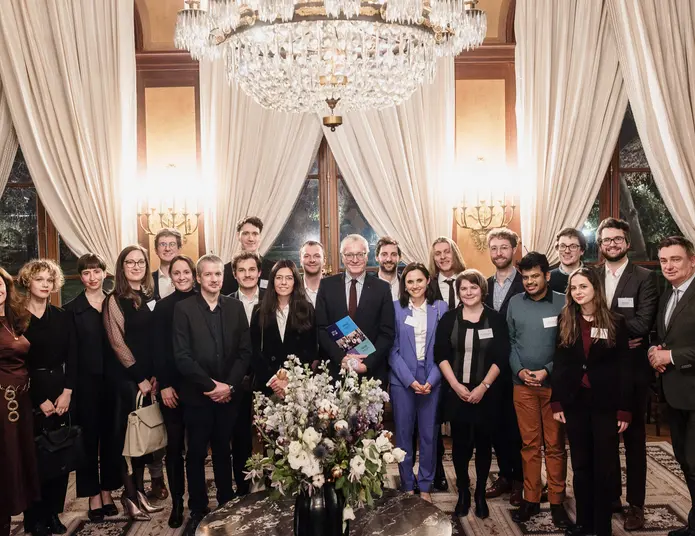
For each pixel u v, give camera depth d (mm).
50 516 3973
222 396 3867
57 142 5738
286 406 2840
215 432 3982
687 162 5801
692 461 3631
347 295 4312
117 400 4105
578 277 3586
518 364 3973
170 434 4055
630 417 3586
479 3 6000
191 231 5895
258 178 5855
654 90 5758
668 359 3648
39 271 3799
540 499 4195
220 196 5863
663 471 4773
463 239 6016
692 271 3721
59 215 5828
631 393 3584
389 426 5871
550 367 3877
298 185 5895
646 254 6191
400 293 4281
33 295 3822
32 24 5648
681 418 3707
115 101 5801
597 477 3600
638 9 5703
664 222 6168
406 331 4199
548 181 5871
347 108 3670
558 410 3742
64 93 5746
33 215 6102
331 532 2680
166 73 5926
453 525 3961
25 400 3678
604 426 3580
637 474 3912
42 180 5797
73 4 5691
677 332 3646
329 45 3096
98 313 4105
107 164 5809
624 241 4062
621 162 6148
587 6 5770
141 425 3932
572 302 3668
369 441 2729
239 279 4363
